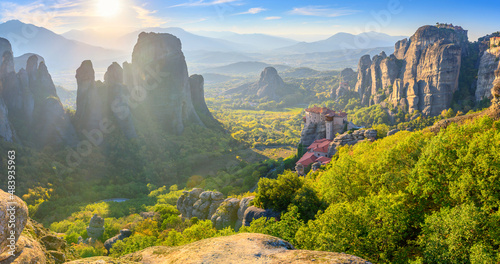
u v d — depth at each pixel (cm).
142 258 1562
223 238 1458
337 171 3766
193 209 6862
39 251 1291
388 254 2338
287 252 1240
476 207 2158
